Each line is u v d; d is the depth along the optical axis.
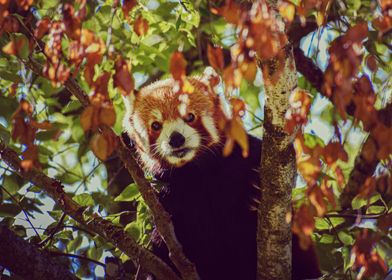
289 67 5.84
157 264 7.53
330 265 8.66
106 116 5.36
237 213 9.21
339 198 9.56
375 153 5.93
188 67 11.48
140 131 9.52
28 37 7.16
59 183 7.50
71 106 9.32
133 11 8.54
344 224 8.65
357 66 5.07
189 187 9.30
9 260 7.16
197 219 9.31
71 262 9.01
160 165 9.43
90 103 5.59
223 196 9.19
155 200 7.13
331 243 8.70
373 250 6.27
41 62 8.64
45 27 5.92
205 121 9.26
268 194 6.68
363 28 5.13
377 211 7.96
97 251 8.90
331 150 5.63
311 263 8.75
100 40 5.57
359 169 9.47
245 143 4.97
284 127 6.06
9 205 8.59
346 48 5.11
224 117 5.16
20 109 5.91
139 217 8.52
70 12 5.75
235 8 5.24
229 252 9.36
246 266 9.34
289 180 6.57
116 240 7.52
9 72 8.16
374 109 5.50
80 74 8.98
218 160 9.23
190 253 9.44
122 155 6.90
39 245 8.05
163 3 9.80
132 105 9.68
